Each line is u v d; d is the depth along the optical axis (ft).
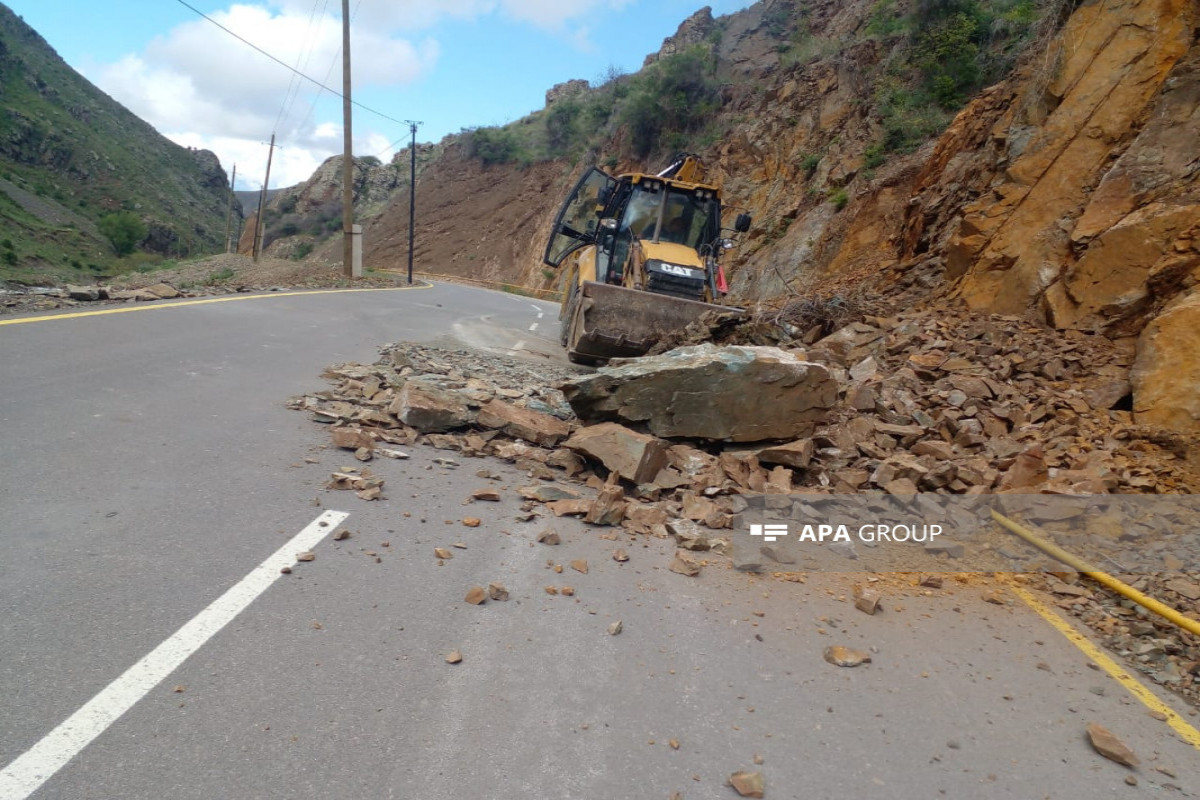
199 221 474.49
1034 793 9.28
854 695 11.12
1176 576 15.10
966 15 62.75
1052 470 19.71
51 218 318.86
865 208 56.90
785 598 14.20
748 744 9.76
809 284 57.62
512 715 9.85
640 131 134.51
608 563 14.97
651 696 10.62
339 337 35.63
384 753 8.87
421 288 88.43
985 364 26.27
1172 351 21.95
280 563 13.20
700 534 16.56
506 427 22.11
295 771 8.41
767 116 90.43
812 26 117.80
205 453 18.12
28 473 15.56
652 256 37.04
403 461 19.62
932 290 35.91
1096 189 29.40
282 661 10.44
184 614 11.27
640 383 21.74
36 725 8.64
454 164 230.68
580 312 35.76
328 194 312.71
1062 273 29.27
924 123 59.31
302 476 17.56
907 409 23.90
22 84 448.65
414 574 13.52
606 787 8.70
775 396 21.17
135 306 36.29
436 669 10.70
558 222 45.21
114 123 520.42
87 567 12.25
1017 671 12.17
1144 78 30.94
